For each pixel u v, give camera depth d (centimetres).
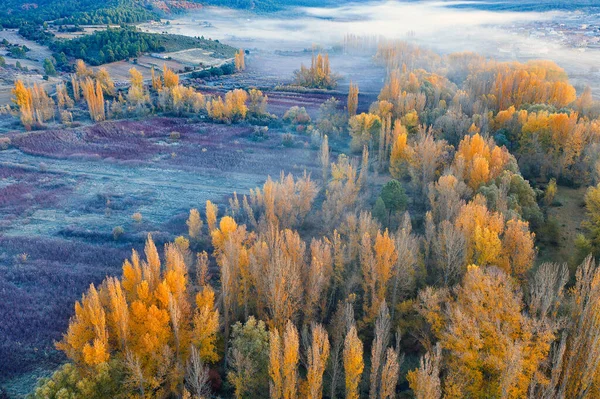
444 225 5922
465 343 4278
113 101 18138
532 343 4109
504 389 3684
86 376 4469
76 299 6919
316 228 8494
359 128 12469
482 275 4759
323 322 5981
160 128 15762
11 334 6175
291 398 4241
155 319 4706
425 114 12306
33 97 15575
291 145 14025
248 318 5684
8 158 12812
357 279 5888
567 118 9338
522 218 7262
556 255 7025
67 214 9812
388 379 4128
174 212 10000
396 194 7838
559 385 4166
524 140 9981
